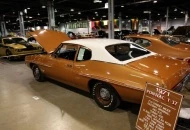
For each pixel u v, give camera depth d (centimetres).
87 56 382
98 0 1633
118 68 324
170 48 581
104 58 351
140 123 258
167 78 282
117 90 322
